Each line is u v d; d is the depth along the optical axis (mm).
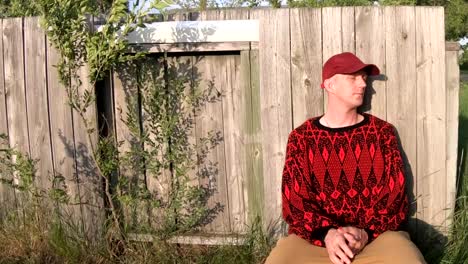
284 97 3475
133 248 3752
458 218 3416
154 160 3711
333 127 3072
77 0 3443
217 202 3840
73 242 3764
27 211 3912
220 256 3615
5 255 3799
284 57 3447
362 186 2996
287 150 3121
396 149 3012
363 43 3359
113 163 3664
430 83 3328
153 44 3631
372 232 2939
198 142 3787
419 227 3451
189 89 3752
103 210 3812
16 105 3834
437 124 3352
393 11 3316
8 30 3775
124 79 3746
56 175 3840
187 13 3627
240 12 3566
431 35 3297
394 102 3369
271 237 3625
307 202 3008
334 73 3002
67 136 3785
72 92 3662
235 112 3732
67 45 3463
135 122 3688
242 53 3592
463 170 3982
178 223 3846
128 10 3492
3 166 3936
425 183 3408
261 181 3707
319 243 2912
